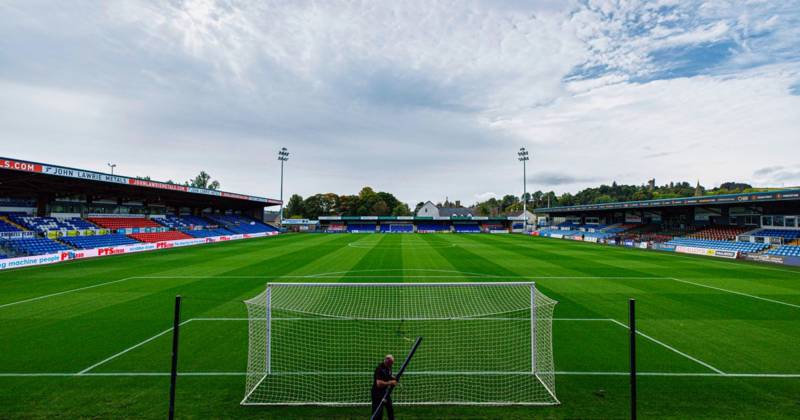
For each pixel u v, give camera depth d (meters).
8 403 6.21
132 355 8.37
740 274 19.84
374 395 5.28
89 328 10.31
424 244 38.81
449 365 7.86
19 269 20.98
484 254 29.17
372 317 10.98
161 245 34.19
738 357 8.35
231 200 51.28
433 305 12.28
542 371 7.57
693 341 9.39
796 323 10.91
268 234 58.69
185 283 16.89
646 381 7.16
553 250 32.81
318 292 14.07
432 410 6.12
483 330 9.95
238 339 9.42
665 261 25.33
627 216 53.12
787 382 7.11
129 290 15.31
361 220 78.25
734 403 6.31
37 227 29.11
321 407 6.20
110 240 31.47
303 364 7.90
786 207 32.03
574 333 10.00
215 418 5.79
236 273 19.81
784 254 26.11
